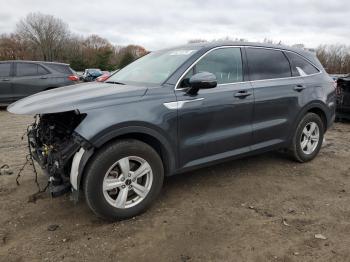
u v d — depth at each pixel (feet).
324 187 13.91
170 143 11.65
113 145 10.51
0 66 34.71
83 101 10.44
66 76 36.86
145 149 11.06
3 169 15.70
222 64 13.35
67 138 11.04
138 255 9.41
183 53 13.29
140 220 11.22
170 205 12.25
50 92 12.45
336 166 16.43
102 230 10.62
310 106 15.97
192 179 14.58
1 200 12.57
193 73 12.44
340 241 9.96
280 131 15.06
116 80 14.12
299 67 16.14
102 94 10.95
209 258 9.25
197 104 12.11
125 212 11.05
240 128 13.57
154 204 12.32
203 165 12.83
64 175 10.73
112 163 10.50
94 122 10.11
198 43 14.08
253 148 14.24
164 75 12.43
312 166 16.37
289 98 15.05
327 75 17.52
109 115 10.33
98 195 10.43
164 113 11.34
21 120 29.68
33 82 35.17
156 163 11.41
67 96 11.16
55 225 10.88
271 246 9.75
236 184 14.11
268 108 14.34
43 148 11.69
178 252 9.52
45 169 11.30
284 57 15.61
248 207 12.11
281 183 14.26
